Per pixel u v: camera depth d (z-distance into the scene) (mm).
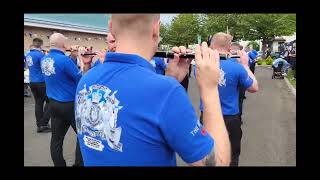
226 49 3613
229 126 3816
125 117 1148
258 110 9523
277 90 14336
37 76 6488
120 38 1232
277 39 34281
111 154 1193
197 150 1126
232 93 3811
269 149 5617
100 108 1221
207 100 1242
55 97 4016
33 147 5637
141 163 1145
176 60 1665
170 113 1101
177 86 1133
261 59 32062
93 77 1289
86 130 1287
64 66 3910
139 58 1199
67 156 5188
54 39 4074
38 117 6684
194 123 1132
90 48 3715
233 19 31781
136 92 1141
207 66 1255
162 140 1130
